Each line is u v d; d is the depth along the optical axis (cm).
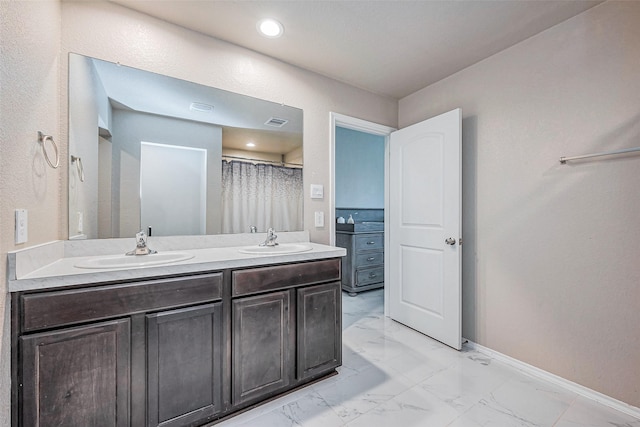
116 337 115
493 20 174
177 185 182
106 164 160
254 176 209
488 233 214
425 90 265
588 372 163
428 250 245
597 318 160
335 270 182
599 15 160
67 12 150
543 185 183
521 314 194
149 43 171
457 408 153
